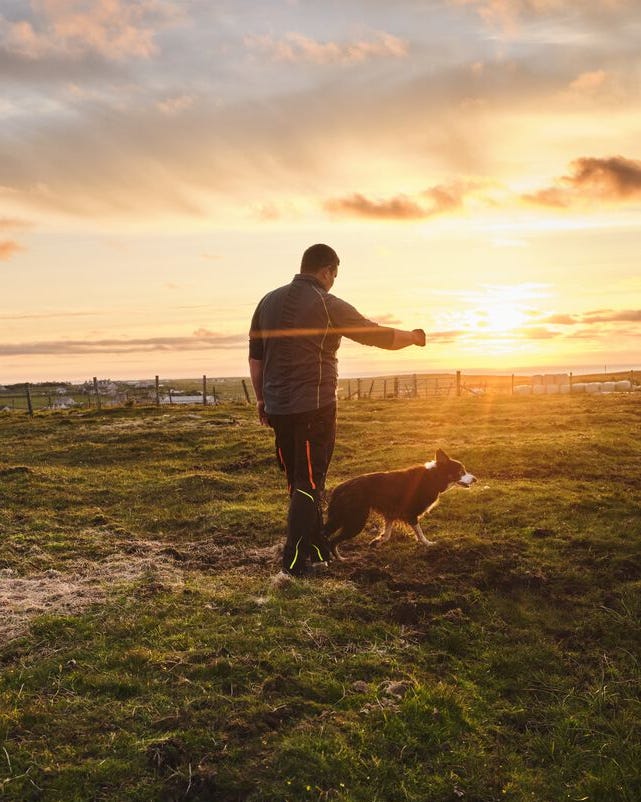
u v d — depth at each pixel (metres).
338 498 7.97
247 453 16.47
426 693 4.83
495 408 23.55
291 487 6.89
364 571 7.27
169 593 6.86
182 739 4.30
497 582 6.89
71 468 15.84
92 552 8.79
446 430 18.12
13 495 12.49
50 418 26.86
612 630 5.90
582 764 4.33
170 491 12.73
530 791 4.07
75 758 4.17
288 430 6.57
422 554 7.86
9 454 18.25
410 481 8.19
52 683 5.02
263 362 6.73
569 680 5.21
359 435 18.03
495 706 4.91
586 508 9.43
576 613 6.23
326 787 3.98
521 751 4.47
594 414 20.14
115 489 13.08
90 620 6.17
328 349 6.47
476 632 5.89
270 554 8.35
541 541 8.05
